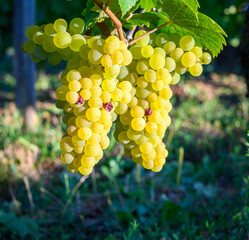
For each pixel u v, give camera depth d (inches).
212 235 54.1
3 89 170.2
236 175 84.0
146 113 30.1
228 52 187.8
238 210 58.2
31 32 30.5
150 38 31.0
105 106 29.3
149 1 31.5
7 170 84.7
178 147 102.8
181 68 30.6
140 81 30.0
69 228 66.5
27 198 73.8
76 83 28.6
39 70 193.5
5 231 63.7
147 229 60.6
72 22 30.1
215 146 103.5
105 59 28.3
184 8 30.1
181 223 64.5
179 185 82.8
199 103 139.2
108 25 32.5
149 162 31.4
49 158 91.7
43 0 156.4
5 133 106.0
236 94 154.7
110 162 82.1
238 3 43.5
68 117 30.6
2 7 181.5
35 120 113.6
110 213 70.5
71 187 78.8
